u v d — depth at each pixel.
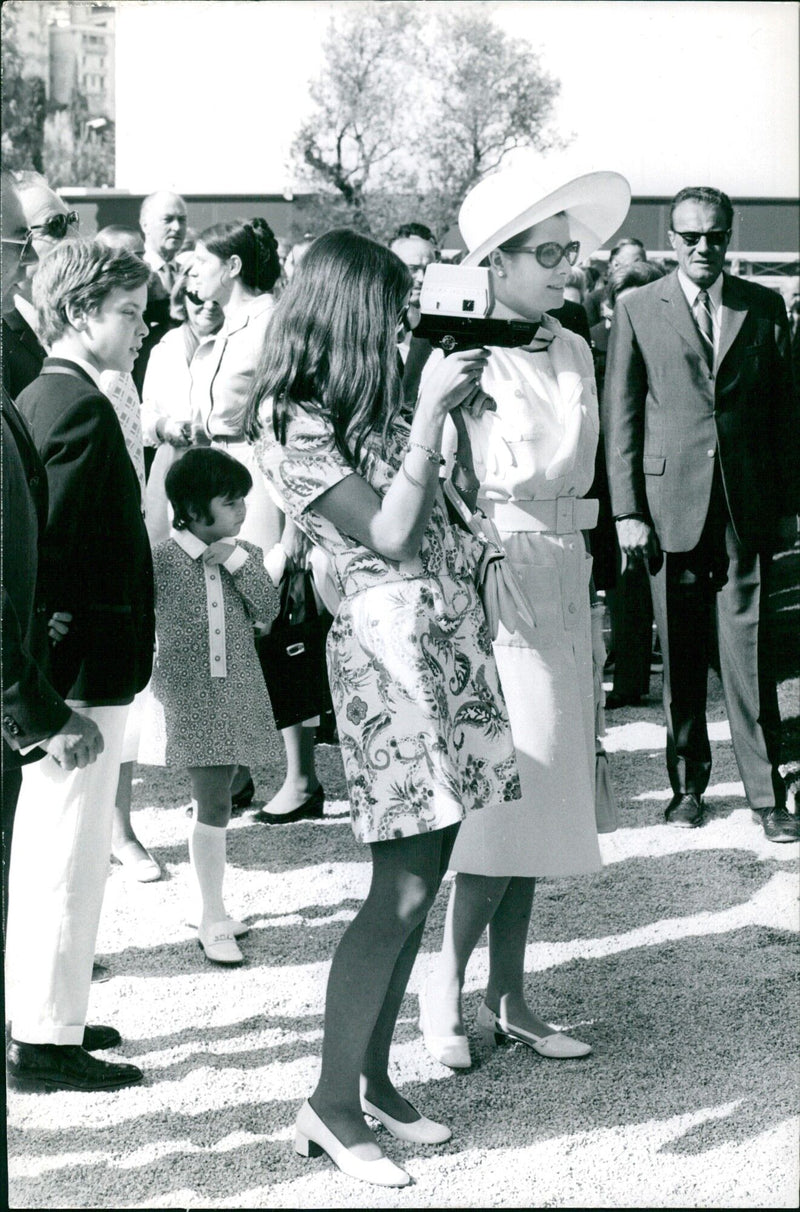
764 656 3.97
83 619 2.52
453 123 6.51
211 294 4.16
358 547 2.23
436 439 2.12
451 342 2.15
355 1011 2.27
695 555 3.97
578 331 3.08
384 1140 2.41
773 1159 2.31
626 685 5.31
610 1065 2.67
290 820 4.10
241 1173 2.29
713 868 3.75
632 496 3.94
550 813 2.57
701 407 3.88
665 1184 2.24
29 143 6.80
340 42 6.61
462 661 2.31
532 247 2.50
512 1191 2.22
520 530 2.58
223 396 4.15
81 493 2.50
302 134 6.89
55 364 2.63
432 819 2.16
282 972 3.09
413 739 2.17
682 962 3.15
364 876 3.67
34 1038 2.55
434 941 3.32
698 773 4.11
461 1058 2.66
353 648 2.21
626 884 3.65
